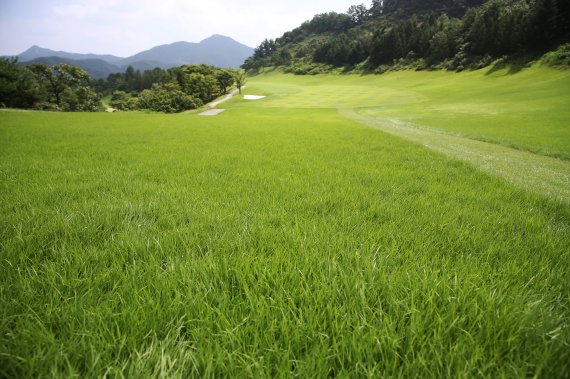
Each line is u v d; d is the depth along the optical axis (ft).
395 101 221.25
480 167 28.25
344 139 48.91
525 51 310.04
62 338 4.65
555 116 104.99
